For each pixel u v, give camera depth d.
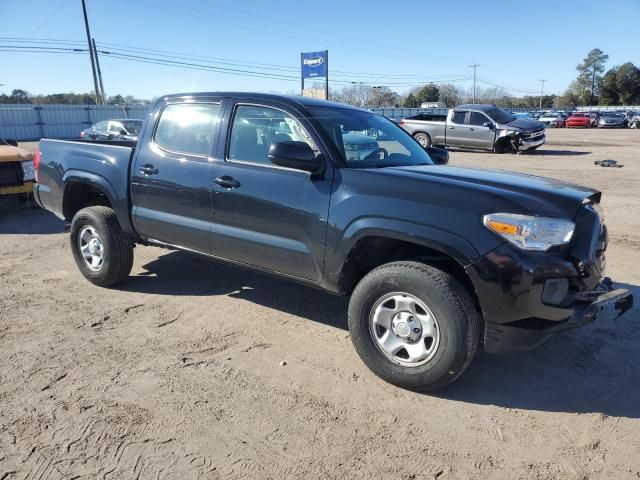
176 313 4.57
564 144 25.05
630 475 2.62
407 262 3.30
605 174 13.61
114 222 4.97
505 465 2.68
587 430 2.98
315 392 3.33
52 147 5.53
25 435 2.86
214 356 3.80
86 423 2.97
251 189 3.92
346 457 2.73
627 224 8.02
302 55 35.25
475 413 3.13
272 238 3.87
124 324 4.33
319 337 4.14
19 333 4.14
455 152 20.80
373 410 3.15
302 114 3.86
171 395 3.28
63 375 3.50
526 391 3.38
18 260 6.21
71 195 5.38
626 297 3.52
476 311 3.15
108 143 5.70
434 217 3.14
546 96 118.12
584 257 3.16
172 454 2.73
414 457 2.74
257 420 3.03
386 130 4.55
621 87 102.75
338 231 3.48
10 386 3.35
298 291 5.14
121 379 3.46
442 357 3.14
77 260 5.26
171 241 4.61
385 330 3.41
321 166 3.60
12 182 8.27
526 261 2.94
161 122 4.65
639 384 3.48
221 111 4.27
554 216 3.05
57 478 2.54
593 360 3.78
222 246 4.20
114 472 2.59
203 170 4.22
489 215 3.03
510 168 14.97
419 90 91.75
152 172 4.55
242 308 4.70
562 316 3.05
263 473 2.60
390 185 3.36
